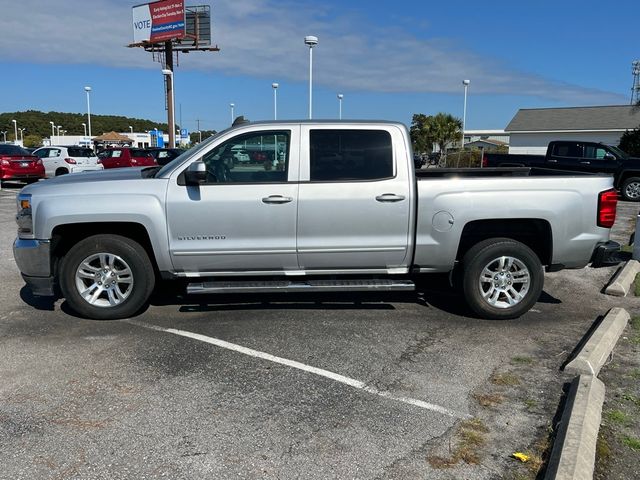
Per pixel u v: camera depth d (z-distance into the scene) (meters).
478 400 3.89
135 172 5.89
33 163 20.05
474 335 5.21
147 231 5.28
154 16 42.56
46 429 3.47
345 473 3.04
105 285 5.48
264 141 5.36
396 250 5.44
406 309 5.99
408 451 3.25
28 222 5.33
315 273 5.51
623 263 8.30
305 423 3.56
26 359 4.56
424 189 5.36
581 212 5.47
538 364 4.53
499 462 3.15
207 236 5.32
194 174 5.04
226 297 6.38
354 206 5.32
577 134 41.19
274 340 5.03
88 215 5.21
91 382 4.14
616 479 2.98
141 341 4.98
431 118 44.41
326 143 5.38
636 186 17.50
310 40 22.09
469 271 5.54
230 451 3.24
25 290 6.64
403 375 4.30
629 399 3.89
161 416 3.64
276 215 5.30
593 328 5.41
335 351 4.78
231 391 4.01
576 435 3.22
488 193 5.37
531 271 5.54
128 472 3.03
